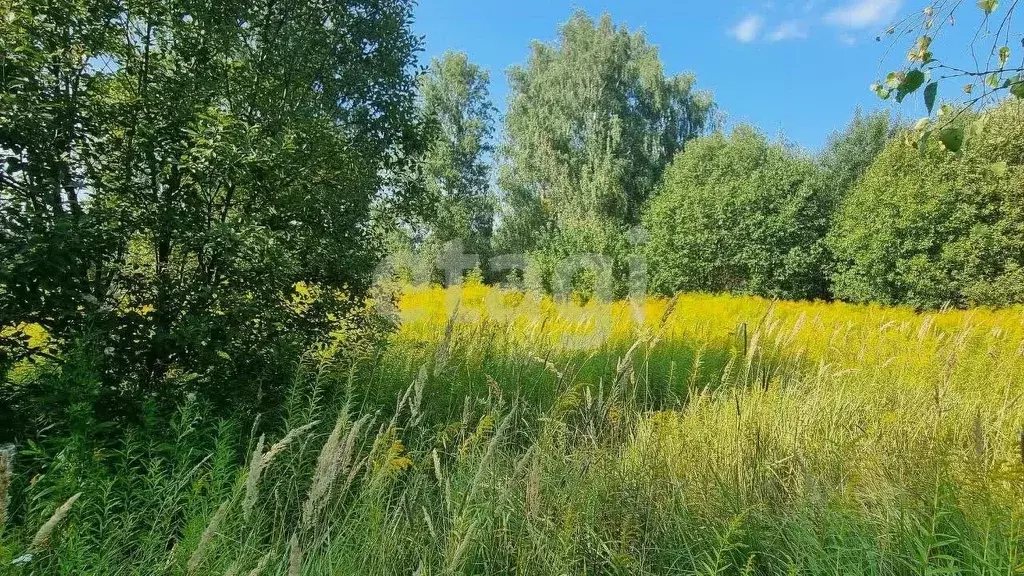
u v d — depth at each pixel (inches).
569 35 1380.4
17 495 104.8
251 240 158.4
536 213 1302.9
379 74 269.4
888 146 867.4
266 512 123.6
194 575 77.7
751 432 149.4
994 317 523.8
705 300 711.1
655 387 239.0
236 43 191.5
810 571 100.8
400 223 296.7
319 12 232.7
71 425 118.0
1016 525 89.3
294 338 178.2
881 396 199.0
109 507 99.6
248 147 157.9
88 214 147.3
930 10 104.4
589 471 127.9
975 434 110.2
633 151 1349.7
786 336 267.6
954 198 743.1
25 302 134.1
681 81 1457.9
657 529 116.0
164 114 165.2
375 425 166.6
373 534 99.3
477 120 1389.0
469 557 102.9
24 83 140.4
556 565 97.0
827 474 136.5
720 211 975.6
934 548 98.1
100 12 161.5
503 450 154.1
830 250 962.1
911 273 759.1
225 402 161.0
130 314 150.6
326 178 187.6
